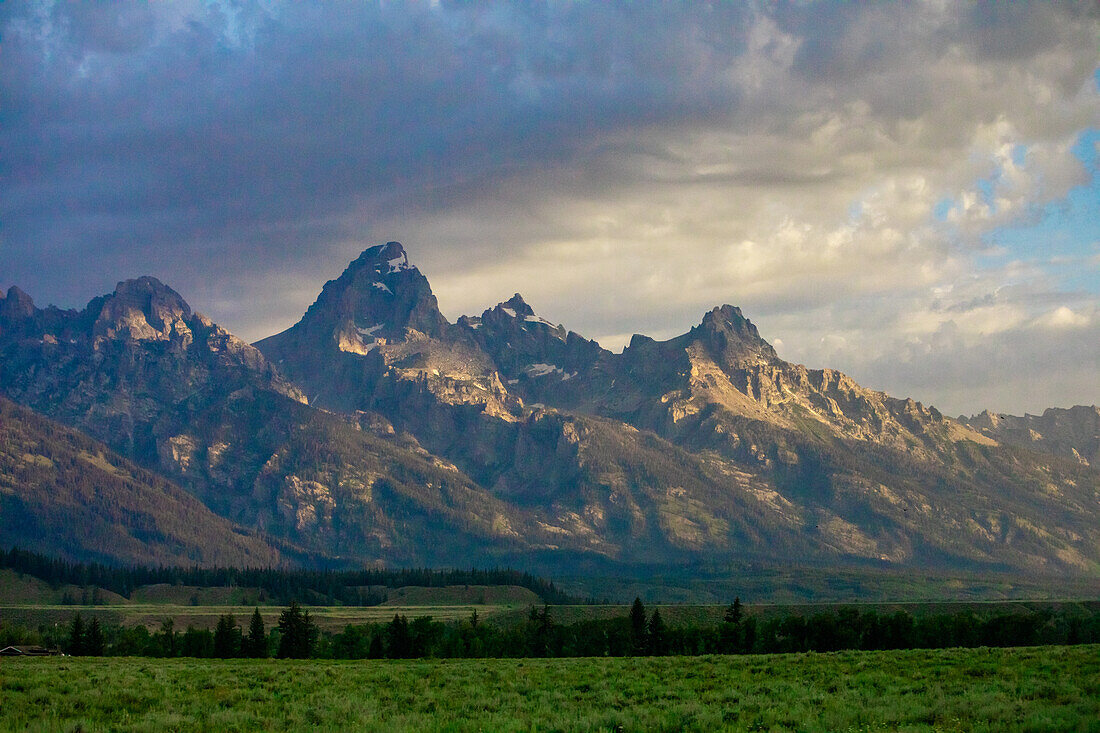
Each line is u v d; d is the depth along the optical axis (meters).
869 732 46.44
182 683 70.81
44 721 49.66
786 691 62.31
